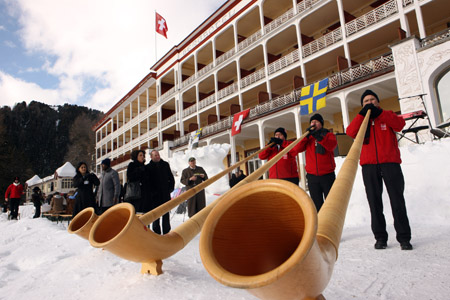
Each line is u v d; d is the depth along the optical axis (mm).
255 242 500
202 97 30688
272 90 24188
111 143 45969
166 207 1559
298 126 17719
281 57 21984
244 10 23328
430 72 11125
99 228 1373
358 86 14664
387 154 2557
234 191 523
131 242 1291
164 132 34375
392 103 16203
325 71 20703
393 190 2523
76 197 5914
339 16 17906
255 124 20750
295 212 492
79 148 105125
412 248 2393
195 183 5469
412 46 11664
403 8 14266
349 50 17531
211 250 454
